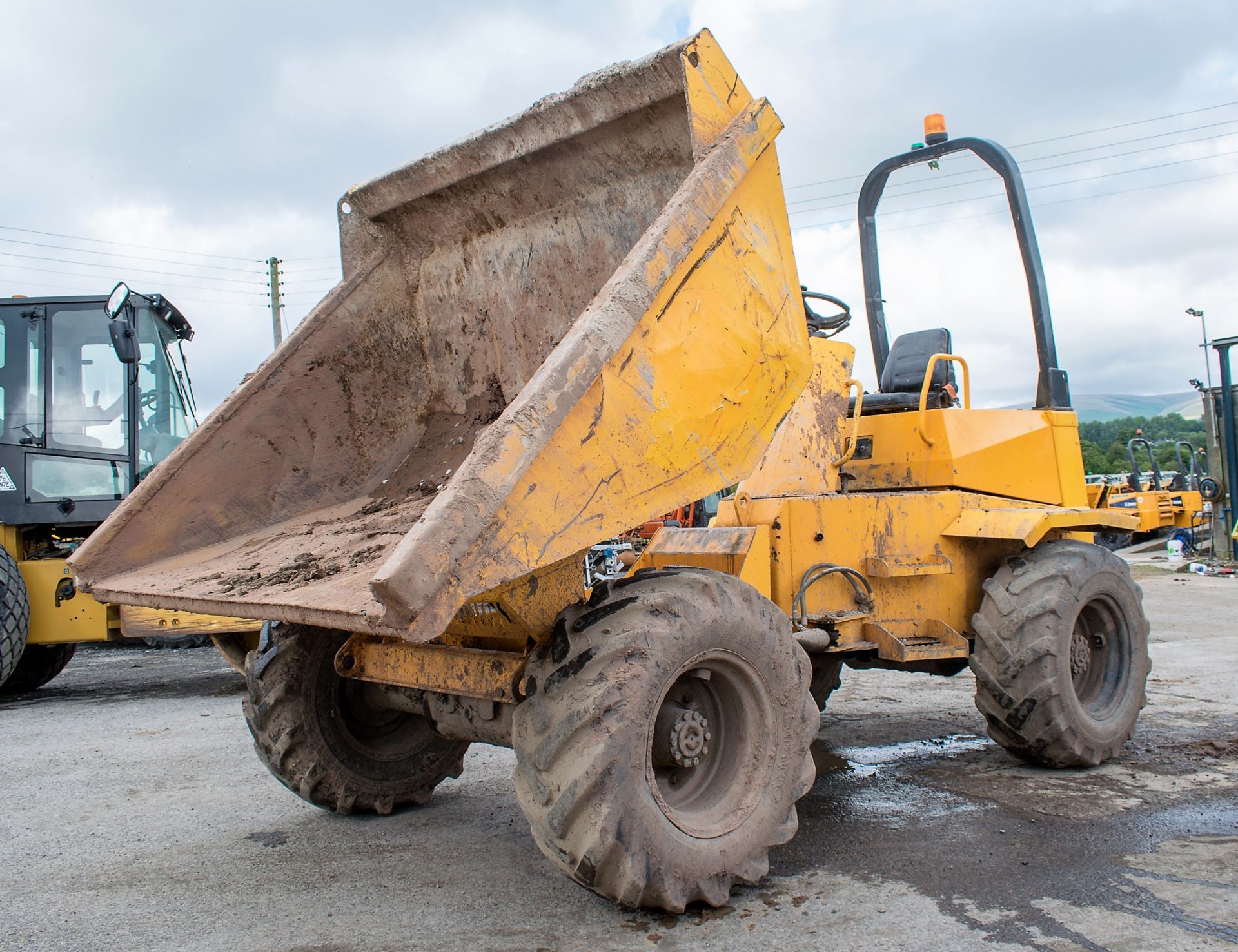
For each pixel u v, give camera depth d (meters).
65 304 7.44
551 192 3.62
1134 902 2.82
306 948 2.61
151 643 10.09
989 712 4.32
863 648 4.12
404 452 3.97
